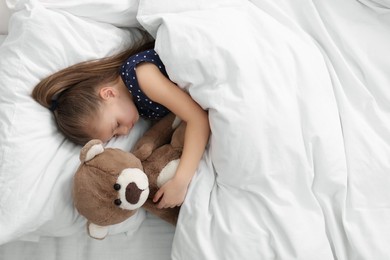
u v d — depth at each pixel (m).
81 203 0.82
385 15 0.98
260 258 0.83
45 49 0.91
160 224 0.98
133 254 0.96
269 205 0.84
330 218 0.85
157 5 0.94
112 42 0.99
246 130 0.84
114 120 0.92
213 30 0.88
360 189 0.86
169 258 0.95
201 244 0.84
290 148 0.85
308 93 0.88
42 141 0.89
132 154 0.88
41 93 0.89
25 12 0.91
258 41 0.90
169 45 0.88
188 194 0.90
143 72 0.92
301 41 0.94
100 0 0.95
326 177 0.86
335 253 0.85
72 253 0.96
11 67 0.88
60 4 0.93
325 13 0.98
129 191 0.79
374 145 0.88
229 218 0.86
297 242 0.82
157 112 1.00
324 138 0.86
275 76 0.87
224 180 0.89
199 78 0.87
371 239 0.83
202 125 0.91
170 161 0.92
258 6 0.99
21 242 0.97
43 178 0.87
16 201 0.83
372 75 0.93
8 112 0.87
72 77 0.92
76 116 0.89
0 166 0.84
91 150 0.82
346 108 0.90
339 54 0.94
